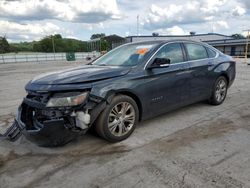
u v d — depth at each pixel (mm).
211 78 5082
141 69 3768
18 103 6367
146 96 3812
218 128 4035
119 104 3508
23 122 3346
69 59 42156
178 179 2574
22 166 2977
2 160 3143
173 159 3016
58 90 3098
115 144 3504
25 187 2555
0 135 3830
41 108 3129
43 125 2994
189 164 2883
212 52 5316
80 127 3092
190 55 4691
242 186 2424
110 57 4555
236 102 5727
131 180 2594
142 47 4297
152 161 2980
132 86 3590
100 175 2719
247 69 14086
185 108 5223
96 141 3600
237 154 3100
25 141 3691
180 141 3551
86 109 3127
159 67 3848
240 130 3928
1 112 5465
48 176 2742
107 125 3389
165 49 4234
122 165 2912
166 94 4125
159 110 4102
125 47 4688
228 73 5531
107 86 3312
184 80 4418
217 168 2773
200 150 3242
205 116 4676
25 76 13656
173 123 4316
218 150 3227
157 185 2484
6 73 16328
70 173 2785
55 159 3123
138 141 3588
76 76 3363
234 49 43969
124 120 3605
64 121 3008
